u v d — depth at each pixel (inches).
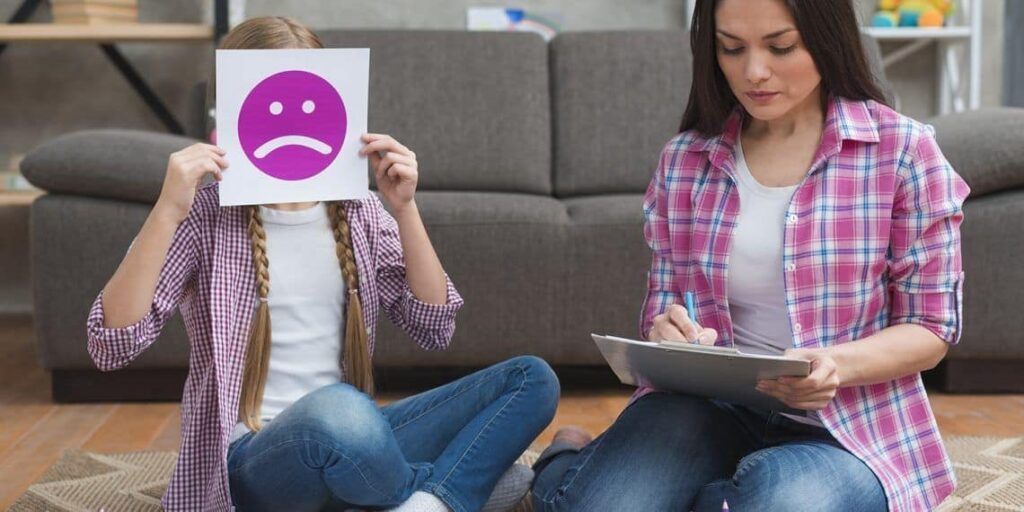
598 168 127.9
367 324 63.2
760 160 59.8
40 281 106.6
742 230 59.2
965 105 161.8
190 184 56.6
